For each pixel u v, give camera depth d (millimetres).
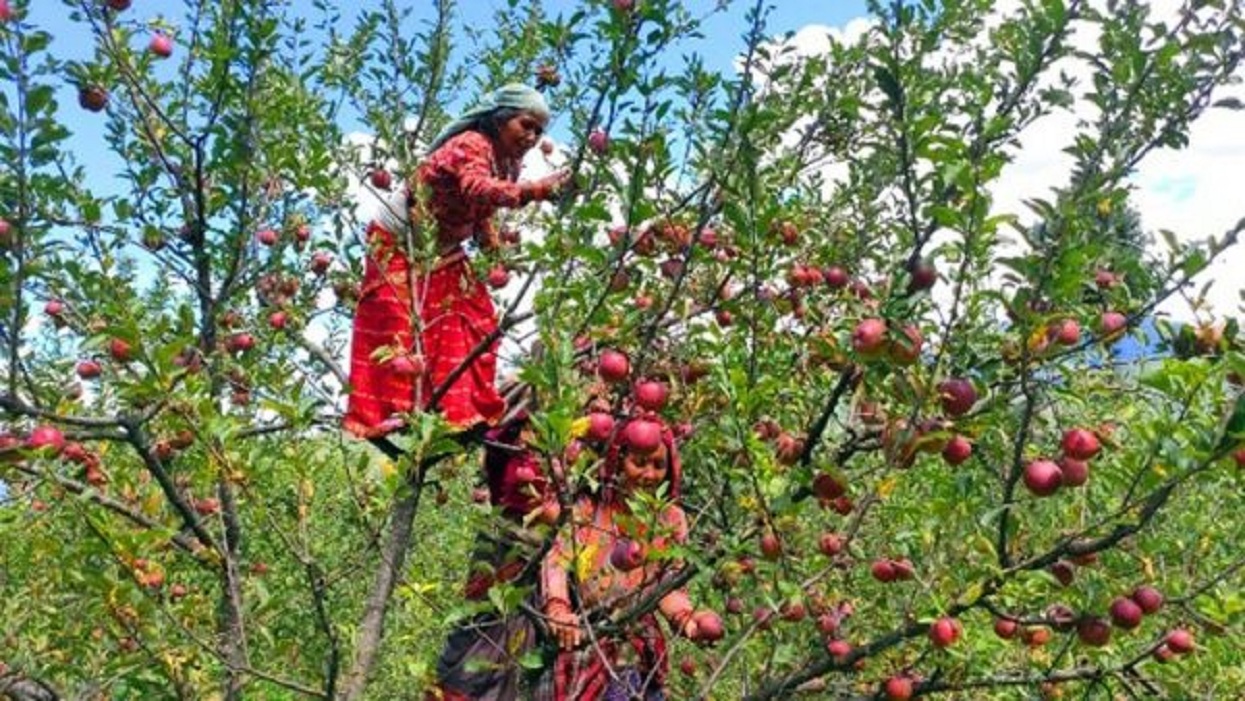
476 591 4125
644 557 3141
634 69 3342
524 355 3871
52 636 4309
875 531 3977
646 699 3754
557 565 3240
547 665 3453
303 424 3410
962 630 3275
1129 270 3023
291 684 3439
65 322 4539
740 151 3301
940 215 2615
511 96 4453
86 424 3588
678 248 3902
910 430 2771
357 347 4207
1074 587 3186
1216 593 3463
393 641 5203
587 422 2902
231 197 4523
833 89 4316
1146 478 2658
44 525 4352
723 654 3744
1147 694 3684
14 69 3301
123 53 4125
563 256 3457
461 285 4266
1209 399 2715
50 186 3492
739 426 3037
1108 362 3215
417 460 3180
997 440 3117
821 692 3816
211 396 3938
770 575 3203
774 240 3750
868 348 2729
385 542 4055
